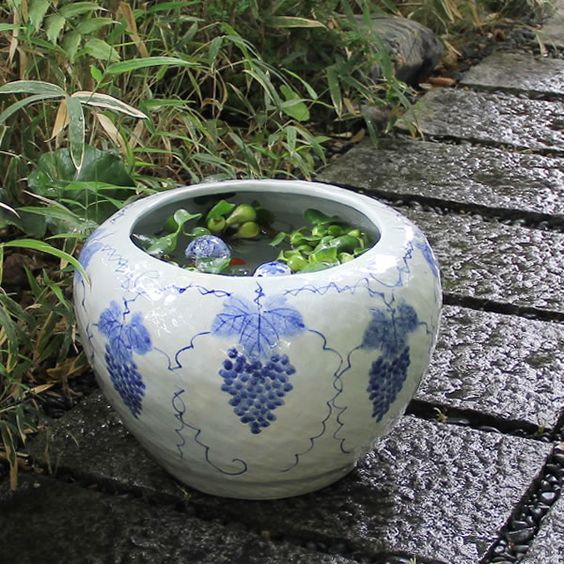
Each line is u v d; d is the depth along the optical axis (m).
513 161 4.13
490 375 2.85
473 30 5.48
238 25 4.12
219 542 2.28
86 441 2.59
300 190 2.48
